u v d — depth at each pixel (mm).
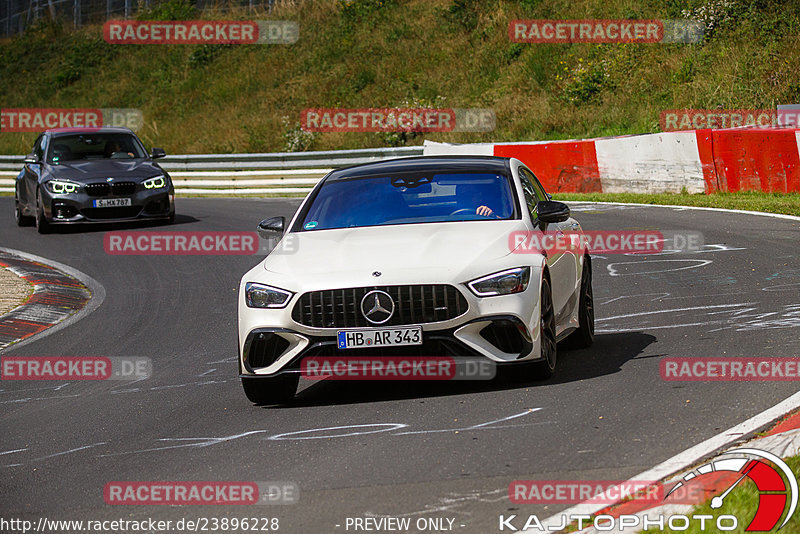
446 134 94750
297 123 106312
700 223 50875
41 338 35031
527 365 22406
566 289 25172
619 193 68375
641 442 17203
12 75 142250
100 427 22453
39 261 52188
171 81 127312
